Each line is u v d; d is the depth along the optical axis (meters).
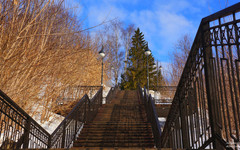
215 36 1.86
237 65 1.55
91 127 6.57
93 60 14.86
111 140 5.58
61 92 9.41
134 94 16.66
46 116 7.05
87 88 13.20
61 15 6.43
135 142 5.50
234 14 1.57
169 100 14.12
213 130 1.77
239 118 1.50
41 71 6.39
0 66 4.61
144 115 8.55
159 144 4.43
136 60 31.78
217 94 1.83
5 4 4.75
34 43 5.90
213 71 1.89
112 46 29.19
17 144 3.30
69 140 5.02
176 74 18.64
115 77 29.89
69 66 9.81
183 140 2.71
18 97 5.39
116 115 8.62
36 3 5.24
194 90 2.37
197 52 2.24
